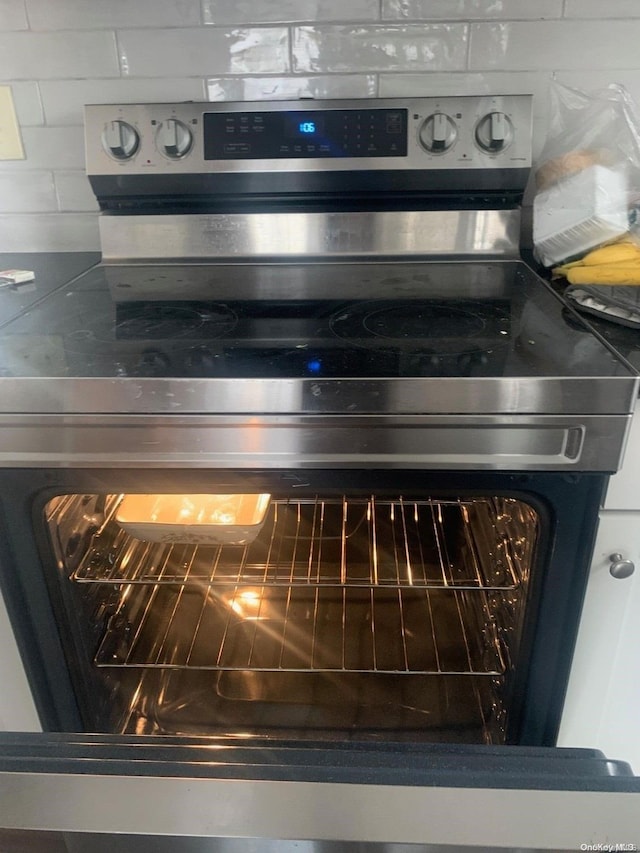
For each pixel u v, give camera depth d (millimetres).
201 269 1231
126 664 1111
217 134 1189
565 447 790
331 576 1190
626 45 1206
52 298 1075
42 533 897
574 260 1098
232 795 517
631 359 808
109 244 1276
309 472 830
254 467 820
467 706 1161
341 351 833
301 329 915
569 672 973
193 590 1323
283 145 1189
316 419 777
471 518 1220
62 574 953
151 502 1069
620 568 897
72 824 506
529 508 890
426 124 1173
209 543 1025
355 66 1248
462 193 1222
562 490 832
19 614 958
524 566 944
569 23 1197
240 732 1136
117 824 504
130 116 1196
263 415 777
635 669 1007
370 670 1118
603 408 759
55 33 1243
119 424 794
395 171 1191
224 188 1220
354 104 1169
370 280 1150
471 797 512
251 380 758
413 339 870
